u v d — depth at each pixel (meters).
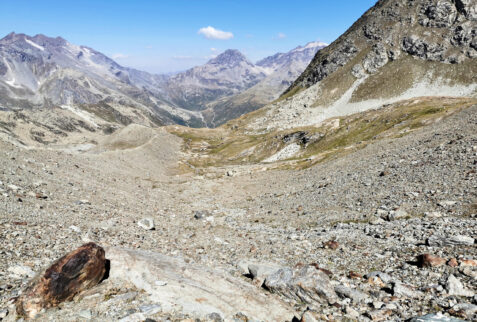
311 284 12.02
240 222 37.41
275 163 115.94
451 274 12.38
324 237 24.53
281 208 42.56
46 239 17.12
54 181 35.56
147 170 89.25
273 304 11.18
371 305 11.21
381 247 19.41
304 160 98.44
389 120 132.25
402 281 13.50
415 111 129.50
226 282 12.54
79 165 52.75
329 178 53.12
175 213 42.09
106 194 40.03
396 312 10.41
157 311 9.74
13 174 31.02
